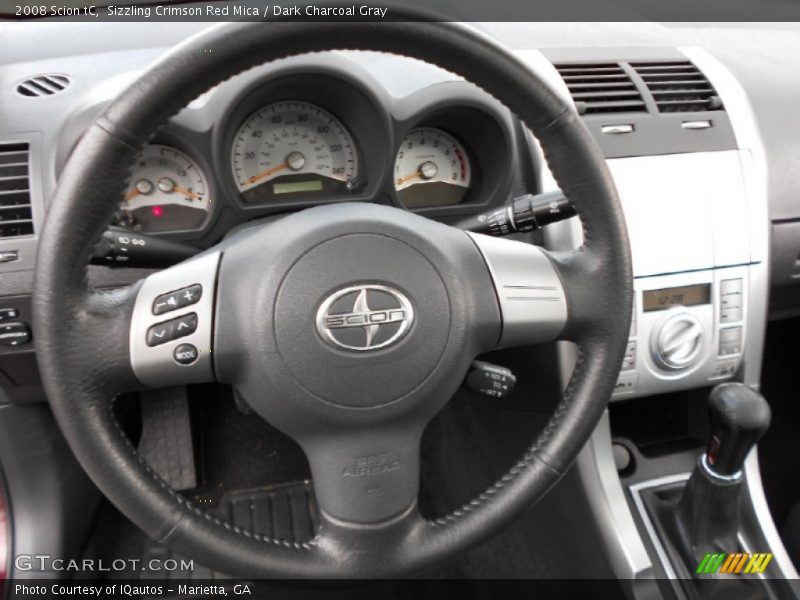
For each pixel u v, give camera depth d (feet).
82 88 3.68
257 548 2.53
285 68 3.40
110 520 4.96
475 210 4.12
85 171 2.18
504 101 2.54
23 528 4.31
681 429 4.85
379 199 3.96
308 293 2.43
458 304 2.56
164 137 3.48
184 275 2.53
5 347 3.63
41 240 2.23
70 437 2.36
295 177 3.92
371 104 3.58
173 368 2.48
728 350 4.20
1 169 3.44
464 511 2.73
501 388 2.79
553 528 4.68
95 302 2.40
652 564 4.08
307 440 2.57
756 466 4.24
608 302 2.75
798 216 4.43
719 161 4.09
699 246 4.03
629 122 4.05
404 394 2.51
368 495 2.56
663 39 5.01
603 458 4.16
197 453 4.94
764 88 4.68
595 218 2.69
